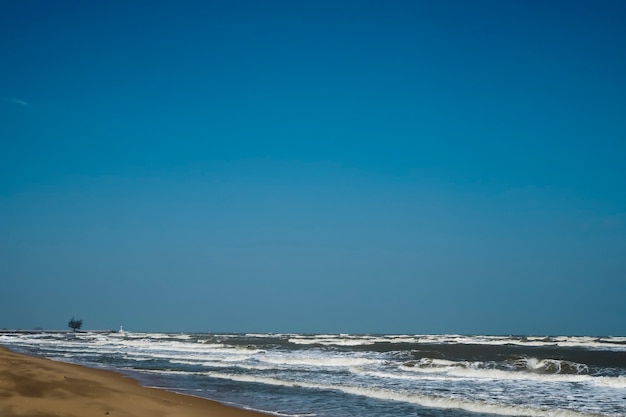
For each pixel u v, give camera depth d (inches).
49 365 1072.8
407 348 2301.9
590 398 835.4
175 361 1556.3
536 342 3051.2
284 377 1131.9
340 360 1483.8
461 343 2947.8
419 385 996.6
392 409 736.3
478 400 802.2
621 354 1845.5
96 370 1161.4
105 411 599.5
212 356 1786.4
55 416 540.7
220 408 716.7
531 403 787.4
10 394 641.6
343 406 759.1
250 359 1616.6
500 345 2664.9
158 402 719.1
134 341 3193.9
